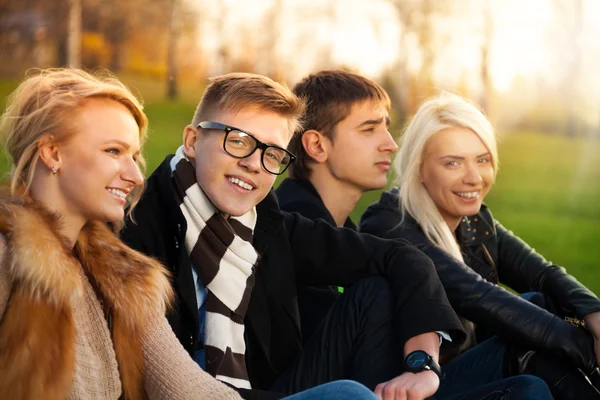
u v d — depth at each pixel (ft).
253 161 15.16
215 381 12.81
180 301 14.89
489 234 21.11
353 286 16.21
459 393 15.93
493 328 17.78
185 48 250.98
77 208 11.93
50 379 10.91
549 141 233.96
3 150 11.89
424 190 20.16
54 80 12.00
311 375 15.78
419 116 20.35
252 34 238.07
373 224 20.20
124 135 12.05
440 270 18.53
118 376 12.19
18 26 217.15
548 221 128.98
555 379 17.30
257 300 16.11
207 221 15.20
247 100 15.21
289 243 16.80
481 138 20.07
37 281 10.94
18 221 11.10
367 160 19.98
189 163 15.43
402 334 15.74
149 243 15.08
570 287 19.93
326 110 19.90
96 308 12.10
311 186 19.93
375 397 11.93
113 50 251.80
